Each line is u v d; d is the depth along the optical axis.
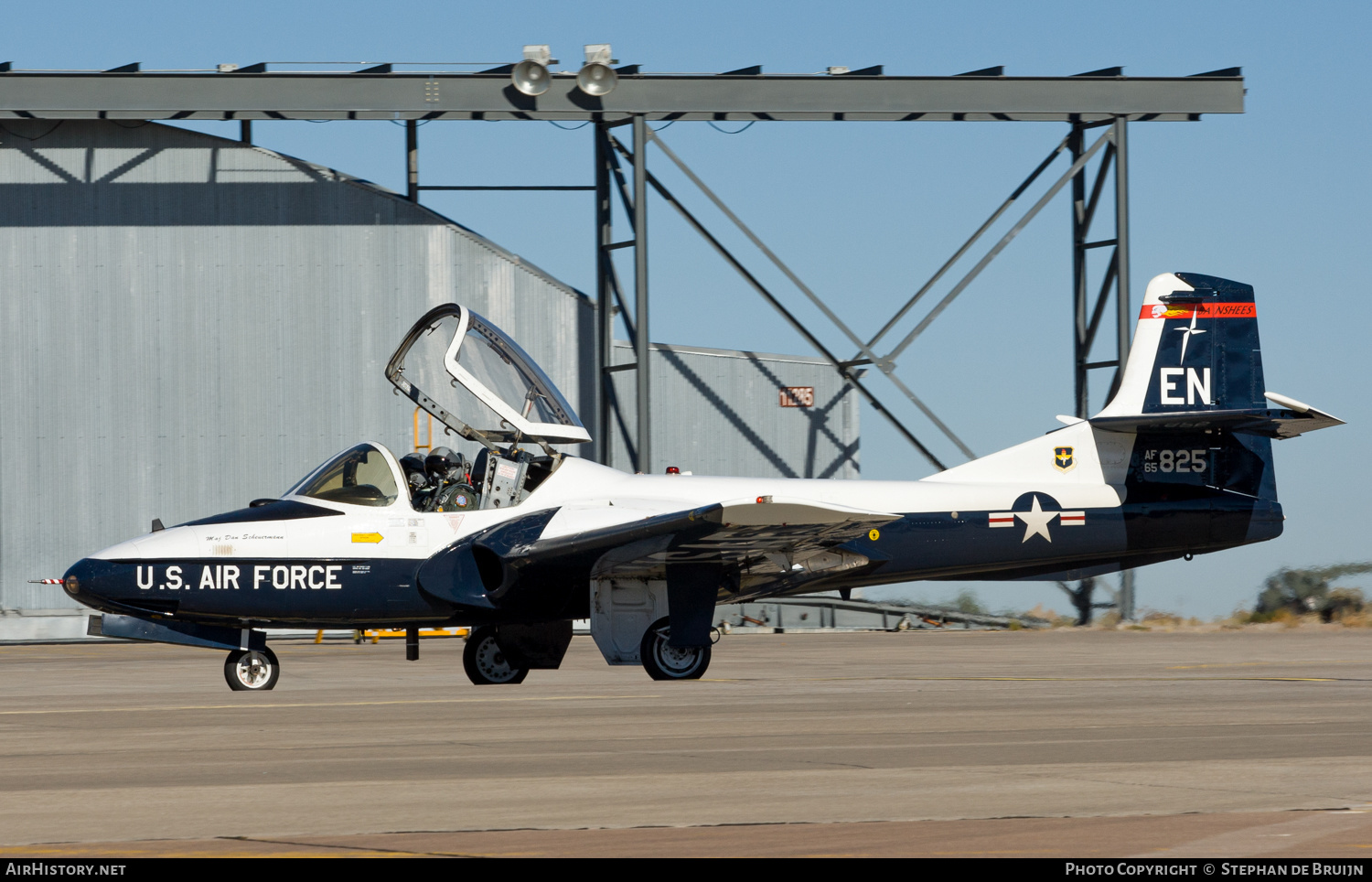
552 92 96.06
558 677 53.78
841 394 111.81
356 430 100.50
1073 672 55.84
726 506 46.34
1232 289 63.09
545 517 50.91
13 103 90.69
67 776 24.55
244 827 19.34
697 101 97.25
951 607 106.81
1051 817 19.86
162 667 67.50
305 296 100.06
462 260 102.31
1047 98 101.12
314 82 93.62
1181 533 61.31
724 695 42.62
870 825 19.28
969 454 102.19
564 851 17.59
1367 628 103.50
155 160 98.44
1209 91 102.56
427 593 49.31
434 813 20.39
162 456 97.75
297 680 54.81
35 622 93.06
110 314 97.50
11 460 95.88
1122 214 101.81
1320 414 57.88
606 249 100.81
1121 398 61.72
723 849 17.67
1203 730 31.59
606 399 100.19
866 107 99.00
